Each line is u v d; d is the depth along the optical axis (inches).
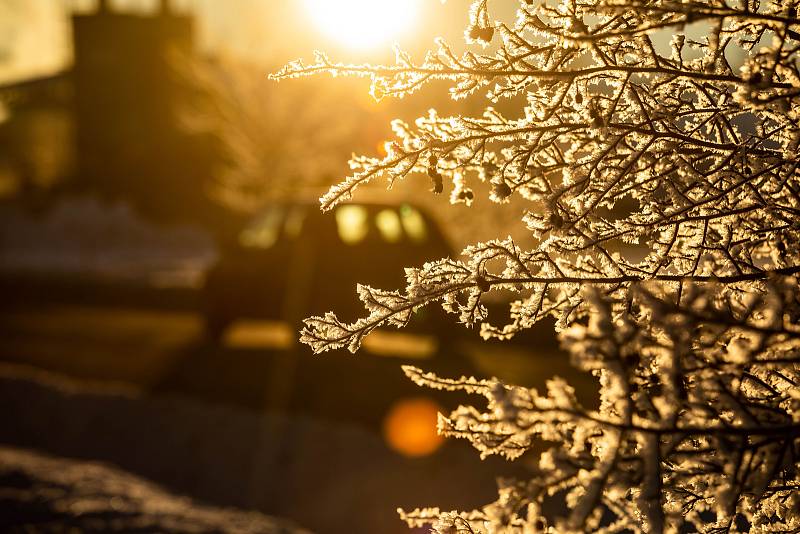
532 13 64.0
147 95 1608.0
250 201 1127.6
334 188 64.0
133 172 1574.8
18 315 709.9
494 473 243.4
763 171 64.2
